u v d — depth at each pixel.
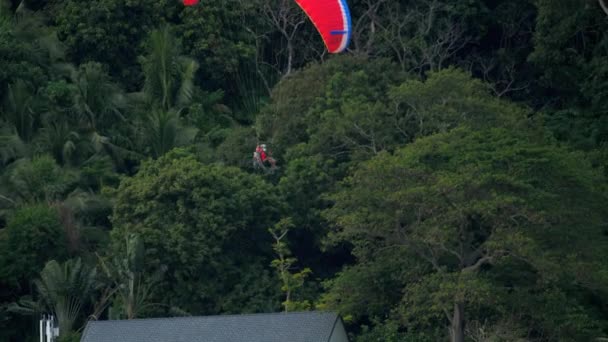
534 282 166.50
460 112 191.25
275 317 164.62
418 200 163.50
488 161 164.88
